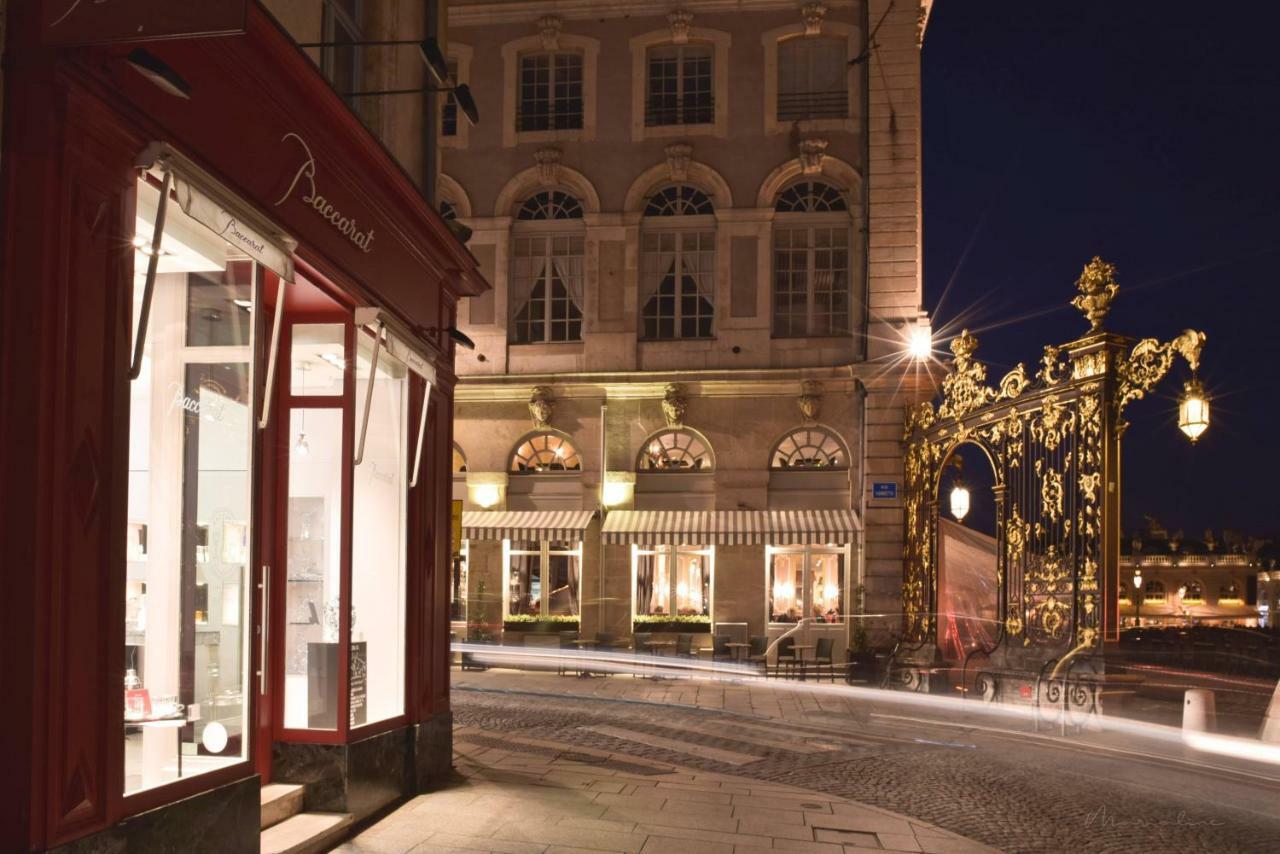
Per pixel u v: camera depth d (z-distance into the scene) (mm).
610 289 22797
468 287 10031
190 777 5125
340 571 7277
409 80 9742
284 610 7309
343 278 7086
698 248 22969
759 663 21000
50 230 4133
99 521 4375
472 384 22734
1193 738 12312
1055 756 11805
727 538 21344
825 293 22594
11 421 4023
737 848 7051
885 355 21547
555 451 22797
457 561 22891
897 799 9133
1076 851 7438
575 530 21703
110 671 4402
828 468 22047
